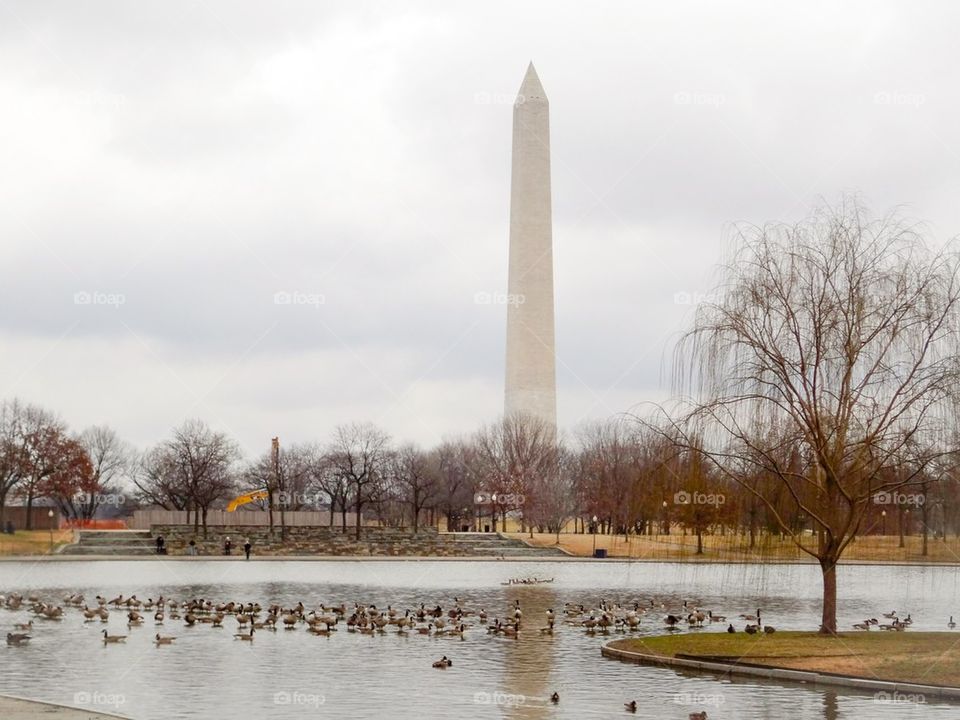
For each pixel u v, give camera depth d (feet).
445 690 144.36
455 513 627.87
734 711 129.29
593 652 179.42
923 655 157.69
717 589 318.65
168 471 596.29
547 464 516.73
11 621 226.17
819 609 255.91
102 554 460.55
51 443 527.40
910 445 168.35
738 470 174.50
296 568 402.52
